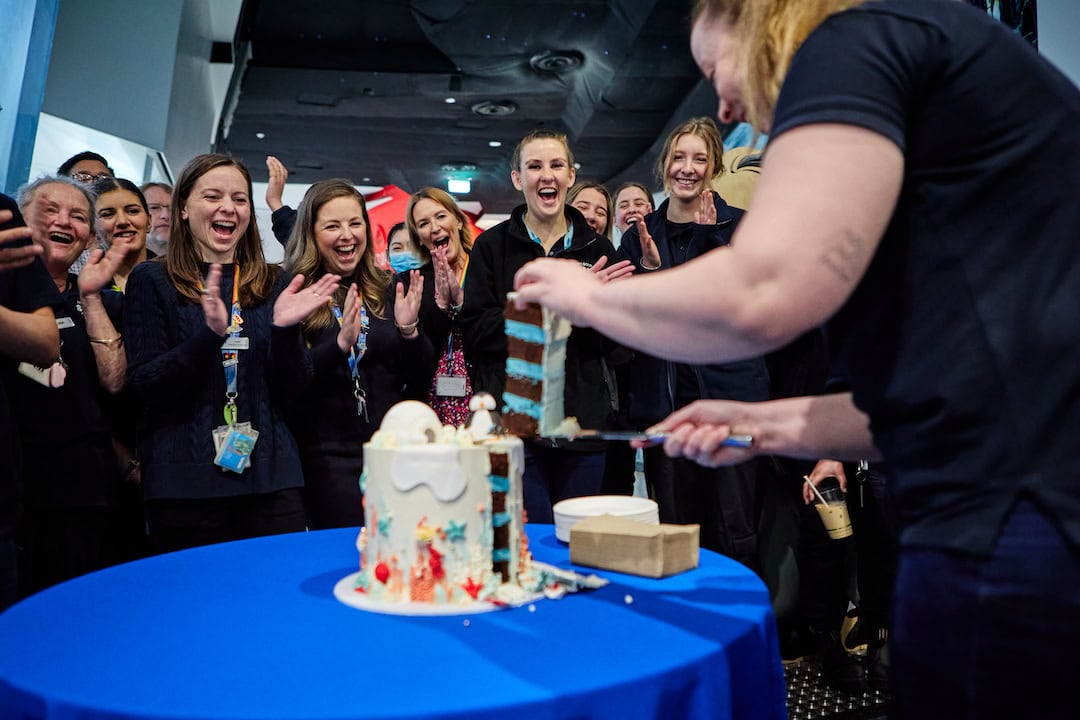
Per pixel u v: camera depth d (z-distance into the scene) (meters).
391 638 1.09
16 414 2.36
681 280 0.85
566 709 0.88
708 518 3.00
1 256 1.82
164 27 5.72
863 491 2.86
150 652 1.05
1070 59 2.81
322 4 7.75
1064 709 0.75
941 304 0.82
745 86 1.00
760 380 2.92
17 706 0.94
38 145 5.51
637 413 3.06
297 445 2.73
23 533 2.36
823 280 0.78
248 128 10.40
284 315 2.39
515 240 3.05
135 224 3.27
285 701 0.88
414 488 1.28
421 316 3.07
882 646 2.85
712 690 1.01
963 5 0.88
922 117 0.83
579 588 1.35
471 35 7.99
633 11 7.27
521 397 1.27
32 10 3.51
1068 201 0.80
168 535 2.31
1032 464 0.76
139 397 2.34
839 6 0.94
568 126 10.27
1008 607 0.76
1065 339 0.77
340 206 2.98
